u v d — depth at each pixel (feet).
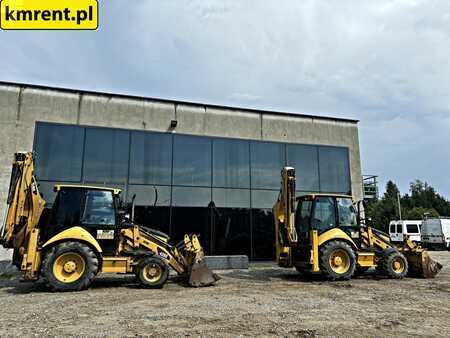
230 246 43.42
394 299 21.81
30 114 40.27
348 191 50.14
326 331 14.73
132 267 25.90
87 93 42.42
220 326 15.30
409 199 196.34
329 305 19.85
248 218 44.93
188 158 44.27
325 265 29.12
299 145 49.37
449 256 59.06
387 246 33.14
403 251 34.04
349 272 29.48
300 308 18.99
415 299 21.84
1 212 37.55
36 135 39.73
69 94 41.78
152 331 14.49
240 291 24.45
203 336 13.87
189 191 43.34
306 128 50.16
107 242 26.07
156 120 44.21
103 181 40.57
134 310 18.22
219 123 46.65
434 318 17.11
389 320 16.63
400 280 30.55
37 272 23.93
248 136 47.47
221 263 38.88
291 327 15.28
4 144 39.06
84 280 23.80
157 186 42.32
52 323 15.69
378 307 19.49
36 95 40.83
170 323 15.75
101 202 26.61
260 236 44.88
